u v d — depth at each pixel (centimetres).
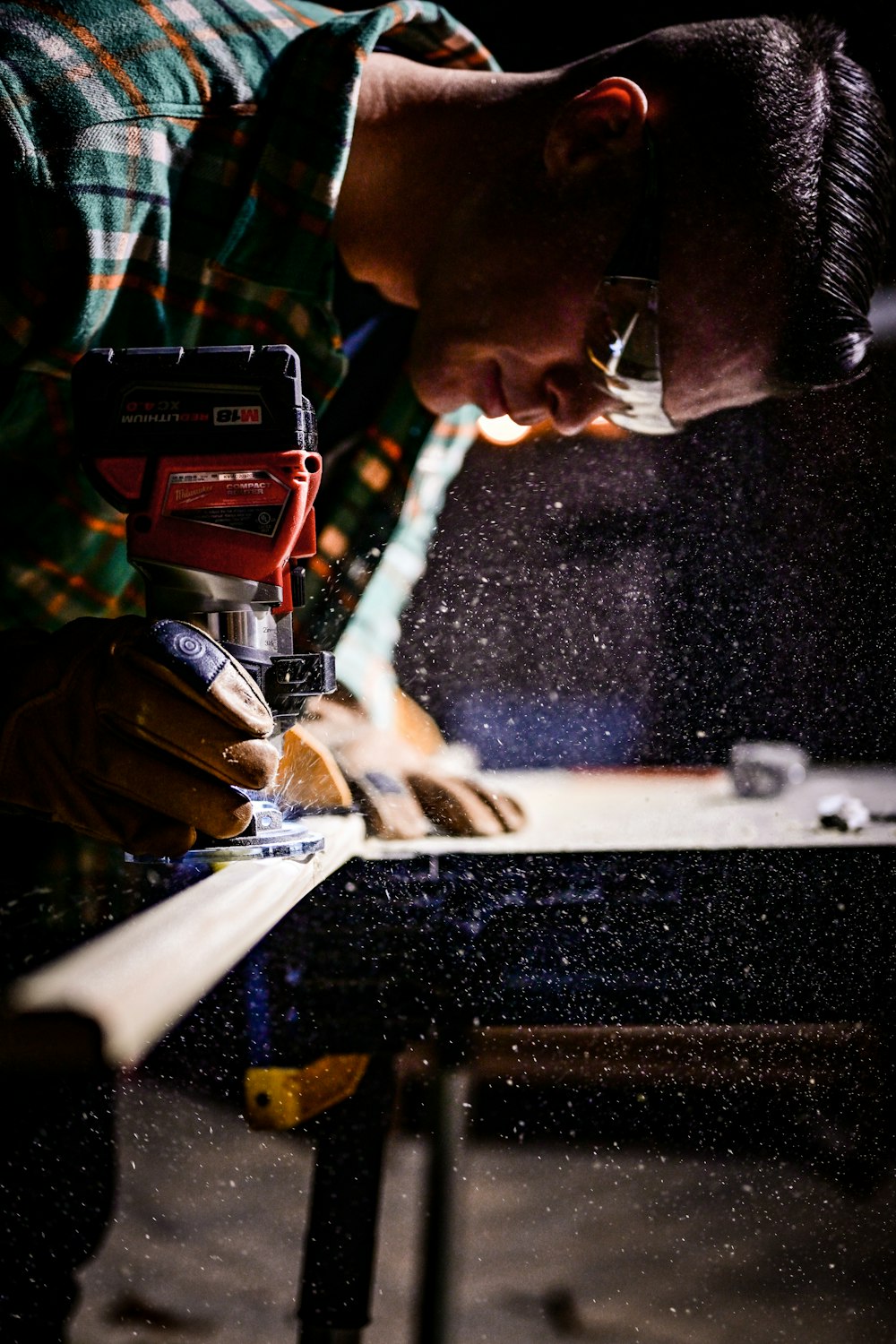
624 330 113
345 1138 86
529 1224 155
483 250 121
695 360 113
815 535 251
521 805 122
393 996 84
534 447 254
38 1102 108
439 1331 102
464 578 254
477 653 254
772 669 250
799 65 108
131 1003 35
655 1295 138
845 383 112
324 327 118
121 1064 33
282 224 108
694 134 107
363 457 158
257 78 107
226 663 72
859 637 249
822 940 101
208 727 71
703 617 253
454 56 138
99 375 76
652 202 108
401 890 92
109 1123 109
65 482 111
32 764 75
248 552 77
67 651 77
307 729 133
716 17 222
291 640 88
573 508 256
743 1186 156
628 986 93
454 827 112
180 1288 142
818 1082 104
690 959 96
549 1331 134
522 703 253
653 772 174
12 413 103
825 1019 98
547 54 240
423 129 123
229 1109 179
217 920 50
